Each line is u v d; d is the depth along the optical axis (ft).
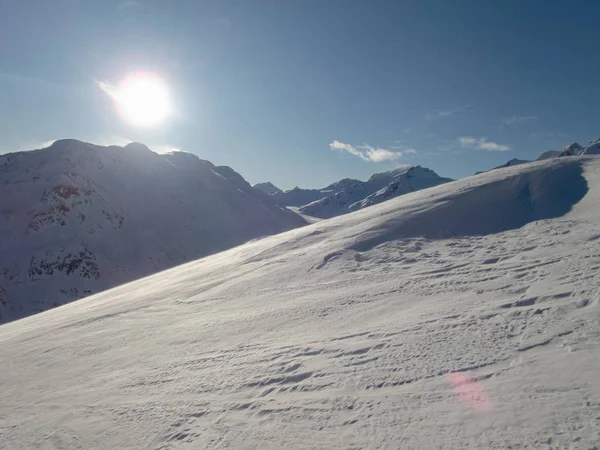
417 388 19.31
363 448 16.24
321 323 33.06
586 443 13.61
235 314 42.88
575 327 21.31
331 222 95.40
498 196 66.85
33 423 27.27
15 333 66.80
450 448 15.02
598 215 49.37
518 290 29.53
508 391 17.31
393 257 50.75
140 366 33.47
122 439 21.88
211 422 21.15
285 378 23.99
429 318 27.81
